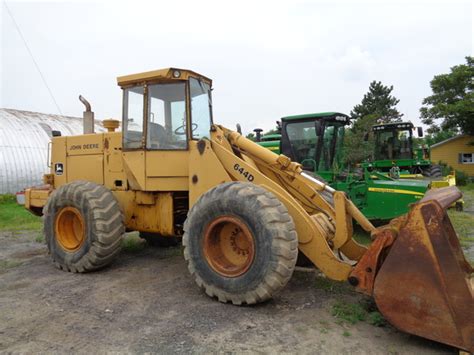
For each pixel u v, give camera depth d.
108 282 4.75
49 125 18.52
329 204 4.58
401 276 3.09
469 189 20.80
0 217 10.72
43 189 6.66
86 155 6.01
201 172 4.65
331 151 8.98
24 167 15.53
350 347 3.08
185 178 4.98
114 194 5.64
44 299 4.18
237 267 3.95
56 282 4.78
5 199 14.16
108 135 5.73
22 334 3.35
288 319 3.58
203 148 4.64
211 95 5.62
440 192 3.51
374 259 3.39
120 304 4.01
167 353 3.01
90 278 4.93
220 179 4.53
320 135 8.28
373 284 3.39
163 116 5.08
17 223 9.86
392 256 3.14
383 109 41.66
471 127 27.44
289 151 9.09
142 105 5.16
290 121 9.05
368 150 22.52
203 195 4.20
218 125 4.94
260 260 3.70
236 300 3.85
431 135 39.09
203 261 4.09
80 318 3.67
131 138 5.26
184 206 5.38
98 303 4.04
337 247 4.12
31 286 4.63
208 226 4.09
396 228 3.38
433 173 16.47
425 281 2.99
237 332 3.33
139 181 5.16
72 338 3.27
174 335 3.29
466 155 29.27
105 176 5.76
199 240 4.13
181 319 3.61
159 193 5.25
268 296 3.71
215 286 3.99
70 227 5.44
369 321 3.53
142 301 4.08
